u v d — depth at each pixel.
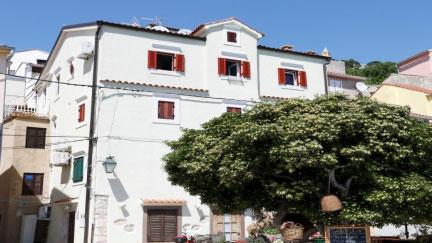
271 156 12.44
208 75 26.34
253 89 27.45
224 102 26.44
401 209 12.27
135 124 23.95
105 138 23.14
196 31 27.62
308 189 12.84
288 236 13.67
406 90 33.59
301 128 12.28
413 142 13.06
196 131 15.89
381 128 12.50
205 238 22.34
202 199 15.66
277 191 12.80
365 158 12.52
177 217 23.67
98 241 21.80
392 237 16.55
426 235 15.48
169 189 23.91
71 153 25.23
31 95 35.00
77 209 23.39
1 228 28.14
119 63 24.41
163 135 24.44
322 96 14.04
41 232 27.58
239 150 12.99
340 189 13.02
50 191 28.33
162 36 25.77
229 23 27.64
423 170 13.40
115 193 22.70
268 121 13.50
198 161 14.14
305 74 29.80
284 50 29.31
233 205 14.98
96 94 23.66
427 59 42.78
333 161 11.98
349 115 12.37
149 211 23.19
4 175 28.67
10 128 29.05
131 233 22.53
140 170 23.50
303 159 11.98
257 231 21.45
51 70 30.89
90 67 24.61
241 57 27.62
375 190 12.31
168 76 25.41
